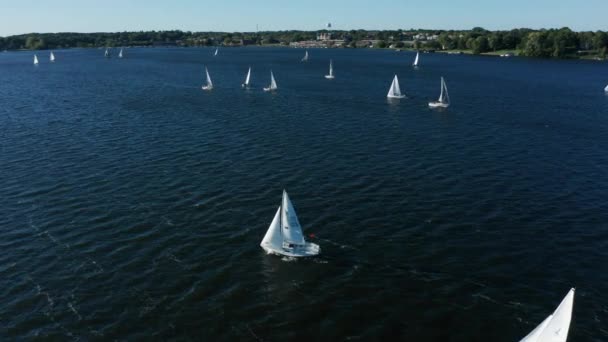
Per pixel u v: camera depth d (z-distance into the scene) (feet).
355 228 209.26
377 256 187.83
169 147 324.19
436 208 228.02
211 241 198.80
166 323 152.05
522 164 292.61
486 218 217.77
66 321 152.66
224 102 503.61
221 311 157.58
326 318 154.51
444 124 400.26
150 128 378.73
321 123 401.49
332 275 176.35
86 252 190.19
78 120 408.67
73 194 243.81
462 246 194.08
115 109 459.32
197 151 315.17
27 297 163.63
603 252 189.37
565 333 119.55
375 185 256.11
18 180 262.26
